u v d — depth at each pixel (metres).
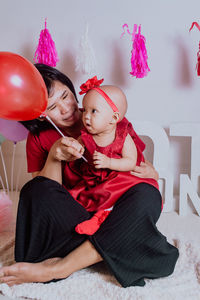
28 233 1.20
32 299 1.10
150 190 1.19
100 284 1.15
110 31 2.02
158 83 2.03
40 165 1.48
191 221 1.82
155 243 1.15
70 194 1.23
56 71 1.32
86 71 1.95
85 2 2.02
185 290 1.14
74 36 2.04
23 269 1.13
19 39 2.10
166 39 1.99
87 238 1.17
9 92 1.05
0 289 1.12
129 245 1.13
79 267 1.15
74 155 1.19
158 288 1.13
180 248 1.41
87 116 1.18
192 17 1.96
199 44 1.87
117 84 2.05
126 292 1.10
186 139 2.05
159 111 2.06
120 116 1.23
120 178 1.23
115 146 1.23
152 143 2.08
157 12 1.97
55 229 1.18
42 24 2.07
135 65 1.86
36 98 1.10
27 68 1.09
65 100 1.30
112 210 1.17
